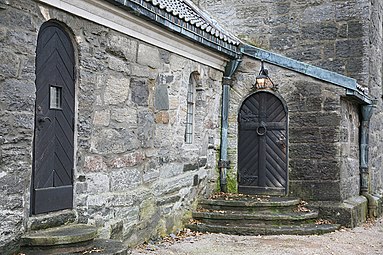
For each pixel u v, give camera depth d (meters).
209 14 11.61
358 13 10.72
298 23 11.15
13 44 4.87
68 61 5.80
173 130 8.02
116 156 6.54
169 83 7.88
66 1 5.56
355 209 9.38
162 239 7.55
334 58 10.88
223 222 8.52
